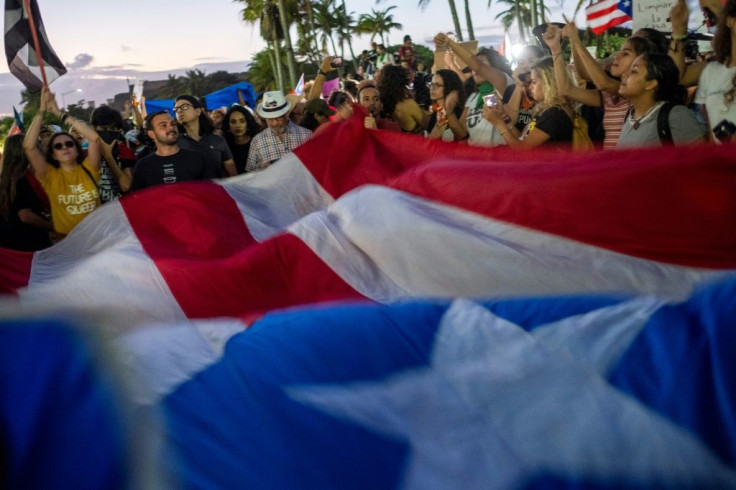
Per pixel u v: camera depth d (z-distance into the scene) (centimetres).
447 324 198
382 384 176
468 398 172
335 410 168
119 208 460
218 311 335
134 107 1293
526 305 207
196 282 342
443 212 350
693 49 626
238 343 190
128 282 355
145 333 193
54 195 578
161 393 168
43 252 467
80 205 581
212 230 441
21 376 164
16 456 159
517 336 192
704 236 312
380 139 492
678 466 155
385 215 346
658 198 316
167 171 583
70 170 582
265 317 208
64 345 167
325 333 193
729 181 309
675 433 159
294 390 173
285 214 474
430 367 182
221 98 2012
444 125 627
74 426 159
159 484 149
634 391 170
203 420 161
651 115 396
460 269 328
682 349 178
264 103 635
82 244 455
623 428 162
